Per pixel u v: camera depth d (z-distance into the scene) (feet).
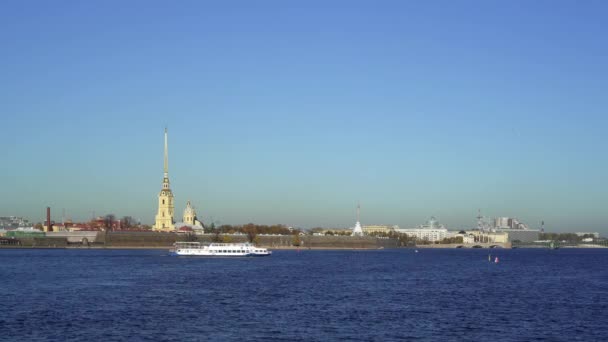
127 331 333.42
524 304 445.37
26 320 363.56
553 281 649.61
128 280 617.62
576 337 326.44
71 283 580.30
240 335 325.21
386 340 315.78
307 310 408.67
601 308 425.69
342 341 312.71
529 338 323.16
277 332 333.42
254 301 452.35
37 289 524.11
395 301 458.50
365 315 389.80
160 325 351.25
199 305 428.97
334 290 533.96
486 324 360.69
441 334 331.16
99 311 399.03
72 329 337.72
